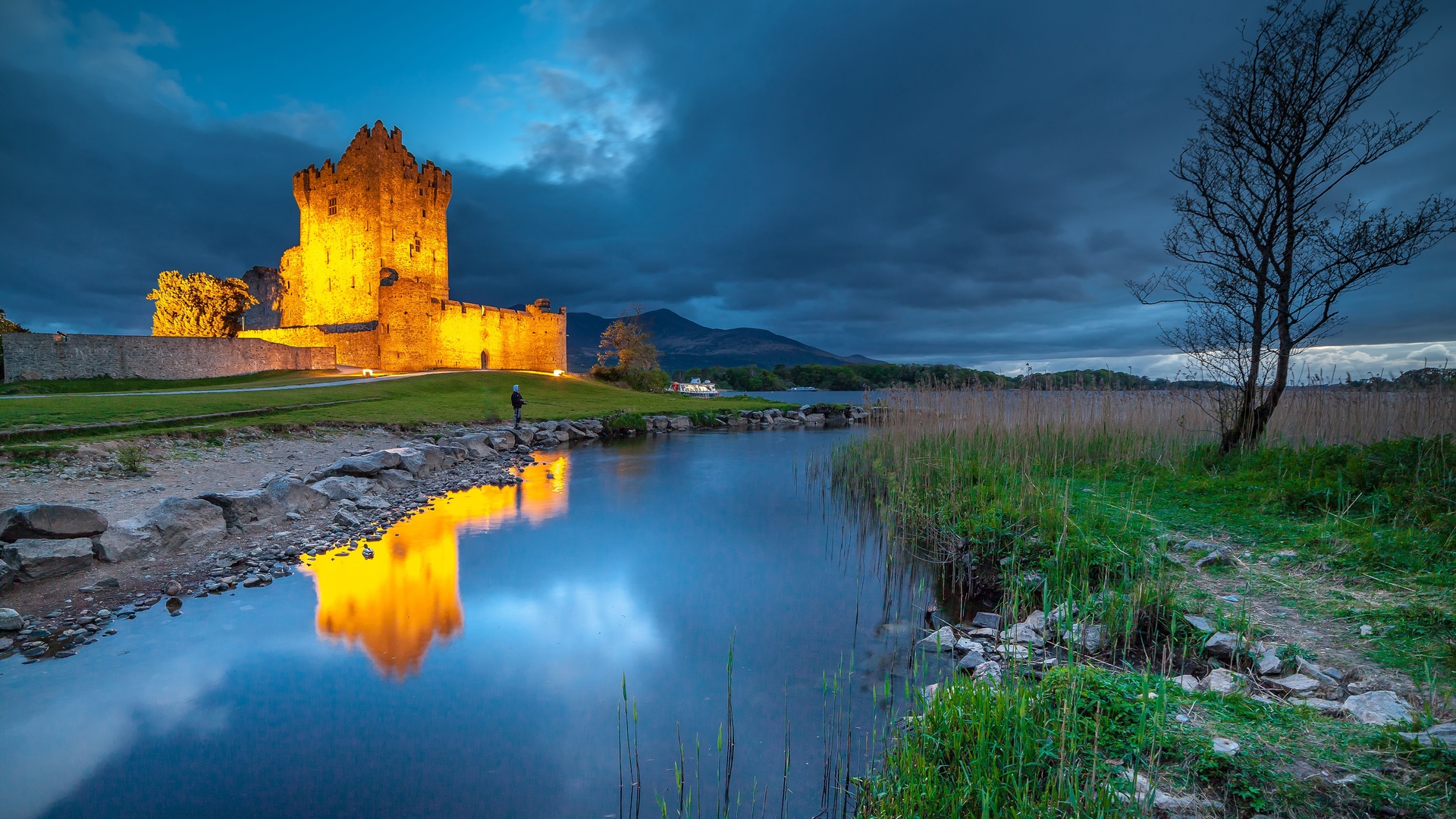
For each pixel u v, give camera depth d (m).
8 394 32.91
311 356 54.19
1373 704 3.80
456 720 5.15
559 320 76.56
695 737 4.86
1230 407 11.05
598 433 31.98
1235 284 10.43
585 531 11.52
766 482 17.30
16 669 5.86
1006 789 3.36
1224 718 3.72
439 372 54.91
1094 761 3.32
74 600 7.32
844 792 4.14
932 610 7.36
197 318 56.22
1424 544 6.09
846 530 11.54
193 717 5.17
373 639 6.70
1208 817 2.93
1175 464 11.16
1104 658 5.20
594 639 6.75
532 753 4.68
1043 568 7.09
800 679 5.76
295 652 6.37
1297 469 9.09
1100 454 12.40
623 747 4.74
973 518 8.91
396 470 15.47
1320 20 9.29
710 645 6.55
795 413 44.38
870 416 18.70
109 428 16.66
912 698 5.28
